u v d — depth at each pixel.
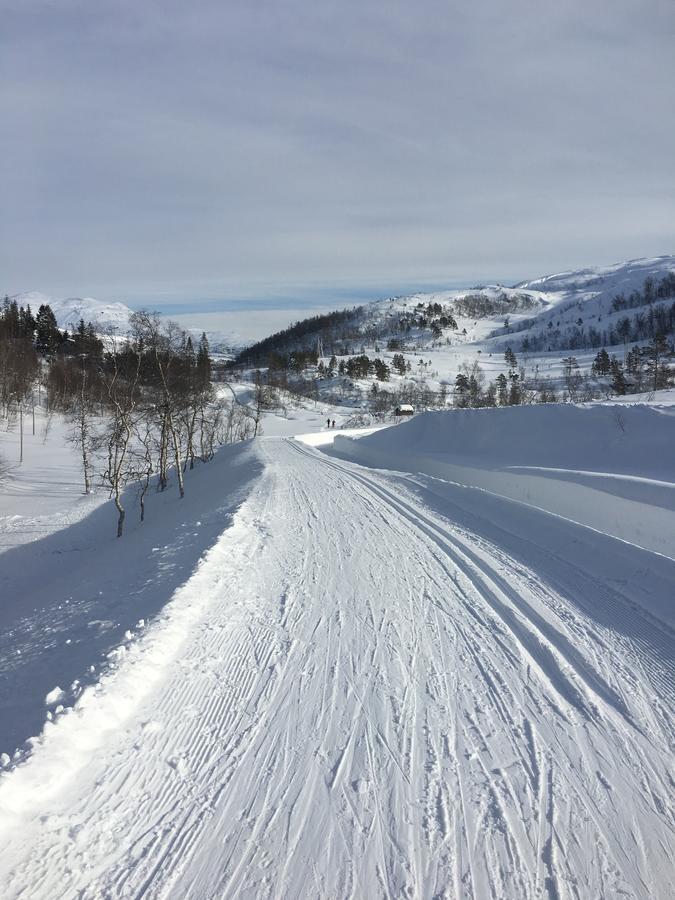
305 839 2.88
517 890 2.58
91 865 2.69
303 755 3.56
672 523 7.44
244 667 4.75
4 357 58.91
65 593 8.41
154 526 15.90
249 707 4.12
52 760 3.27
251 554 8.31
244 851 2.80
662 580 6.02
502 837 2.90
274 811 3.07
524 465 14.70
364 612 5.98
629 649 4.93
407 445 24.72
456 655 4.94
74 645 5.17
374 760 3.51
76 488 31.53
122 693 4.07
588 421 15.27
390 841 2.87
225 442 53.53
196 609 5.88
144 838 2.87
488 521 9.96
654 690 4.28
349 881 2.63
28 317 86.00
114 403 20.52
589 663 4.71
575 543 7.75
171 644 5.01
